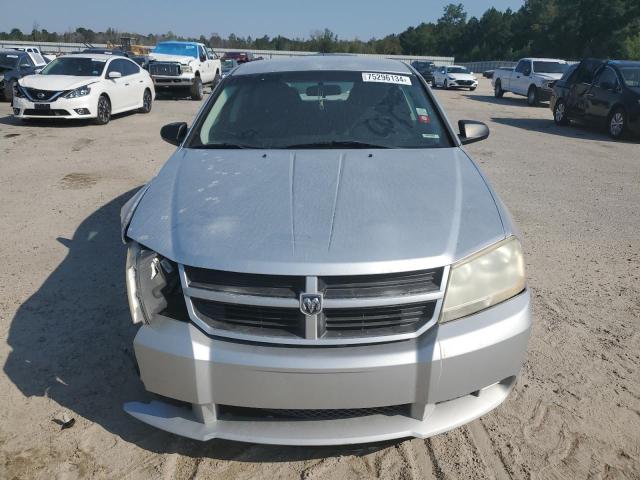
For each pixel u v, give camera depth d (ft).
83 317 11.69
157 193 8.80
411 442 8.30
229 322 7.04
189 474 7.64
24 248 15.57
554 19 261.03
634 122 37.14
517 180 25.02
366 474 7.69
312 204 7.98
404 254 7.00
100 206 19.60
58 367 9.95
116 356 10.29
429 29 345.51
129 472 7.66
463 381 7.06
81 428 8.46
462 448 8.19
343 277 6.82
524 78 66.54
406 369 6.78
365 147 10.36
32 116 37.27
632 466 7.89
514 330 7.27
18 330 11.15
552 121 49.06
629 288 13.61
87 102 37.78
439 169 9.36
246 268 6.86
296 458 7.97
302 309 6.74
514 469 7.80
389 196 8.25
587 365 10.27
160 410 7.50
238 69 13.05
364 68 12.59
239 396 6.92
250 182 8.73
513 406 9.11
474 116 50.93
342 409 7.00
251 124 11.08
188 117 45.14
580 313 12.26
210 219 7.73
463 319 7.13
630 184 24.82
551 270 14.65
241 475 7.64
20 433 8.33
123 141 32.78
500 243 7.59
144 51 158.92
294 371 6.70
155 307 7.27
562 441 8.34
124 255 15.12
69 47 172.45
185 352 6.88
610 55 240.73
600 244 16.75
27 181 23.00
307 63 12.91
